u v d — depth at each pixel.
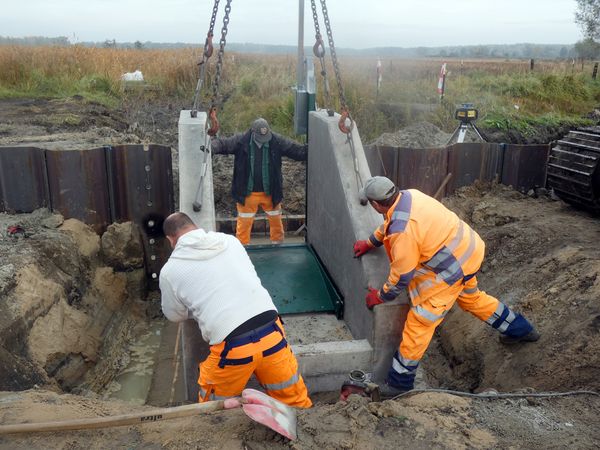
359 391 4.06
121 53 23.39
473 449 3.32
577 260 5.49
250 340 3.47
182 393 5.66
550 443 3.38
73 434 3.40
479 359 5.14
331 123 6.02
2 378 4.46
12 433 3.35
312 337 5.41
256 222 9.52
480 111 14.40
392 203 4.28
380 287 4.75
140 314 7.35
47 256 6.05
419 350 4.39
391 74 19.89
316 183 6.73
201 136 5.48
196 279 3.50
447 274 4.22
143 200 7.45
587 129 7.50
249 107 15.94
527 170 8.30
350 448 3.31
